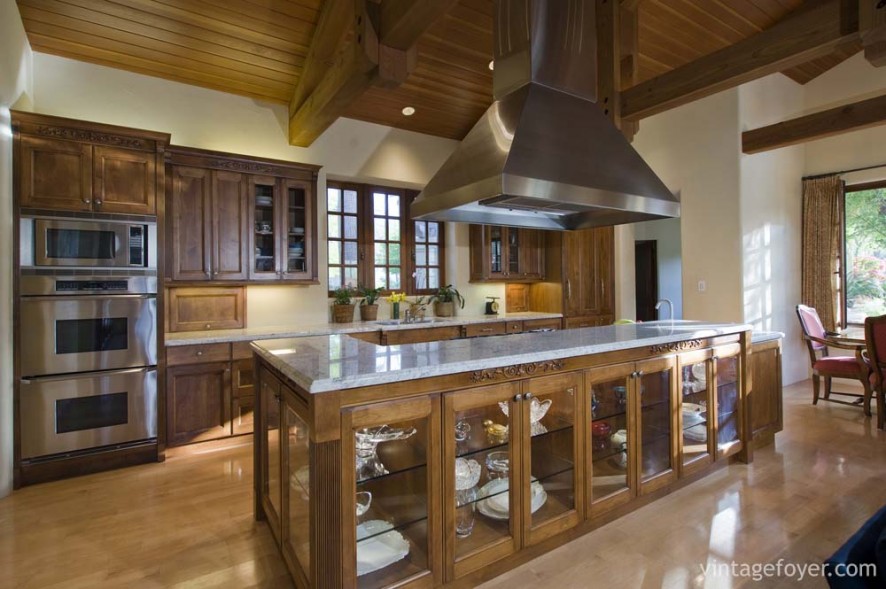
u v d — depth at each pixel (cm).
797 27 277
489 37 397
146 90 371
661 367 257
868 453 328
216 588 191
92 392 308
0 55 269
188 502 268
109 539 228
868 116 393
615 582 190
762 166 514
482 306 567
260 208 406
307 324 442
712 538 221
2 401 276
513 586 188
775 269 528
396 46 272
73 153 302
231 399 360
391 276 521
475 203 261
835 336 482
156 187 330
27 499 272
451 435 179
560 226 324
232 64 374
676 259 764
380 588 163
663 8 406
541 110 236
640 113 369
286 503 196
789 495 264
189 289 387
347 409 157
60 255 298
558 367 212
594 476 229
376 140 483
